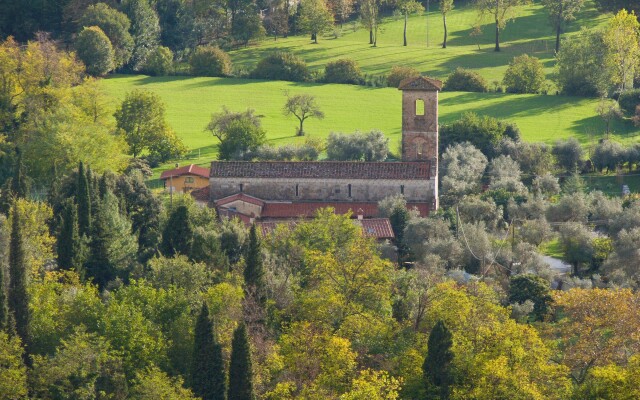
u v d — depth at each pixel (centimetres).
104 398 19838
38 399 19812
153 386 19325
